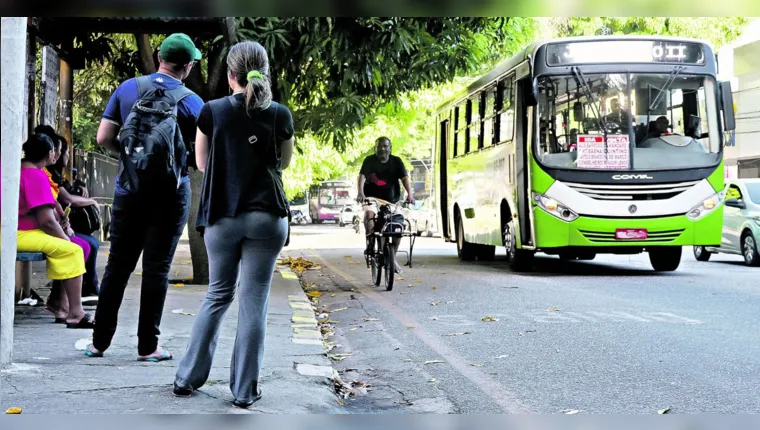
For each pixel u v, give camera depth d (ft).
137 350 42.93
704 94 95.55
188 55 39.83
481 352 50.01
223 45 74.69
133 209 39.09
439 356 49.06
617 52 95.09
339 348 52.29
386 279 83.46
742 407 36.60
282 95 90.53
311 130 127.75
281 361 42.98
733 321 60.80
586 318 62.64
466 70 109.40
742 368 44.65
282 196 32.91
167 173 37.81
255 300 33.14
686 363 45.98
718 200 94.73
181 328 51.01
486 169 113.80
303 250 153.79
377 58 90.17
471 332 57.16
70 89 82.48
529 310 67.41
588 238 93.91
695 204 94.02
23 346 43.42
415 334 56.85
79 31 71.56
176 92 39.27
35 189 48.49
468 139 124.77
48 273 48.96
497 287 84.64
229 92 82.84
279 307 64.49
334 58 88.94
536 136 94.99
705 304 70.28
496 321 61.72
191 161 40.06
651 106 94.89
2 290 37.73
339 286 88.02
